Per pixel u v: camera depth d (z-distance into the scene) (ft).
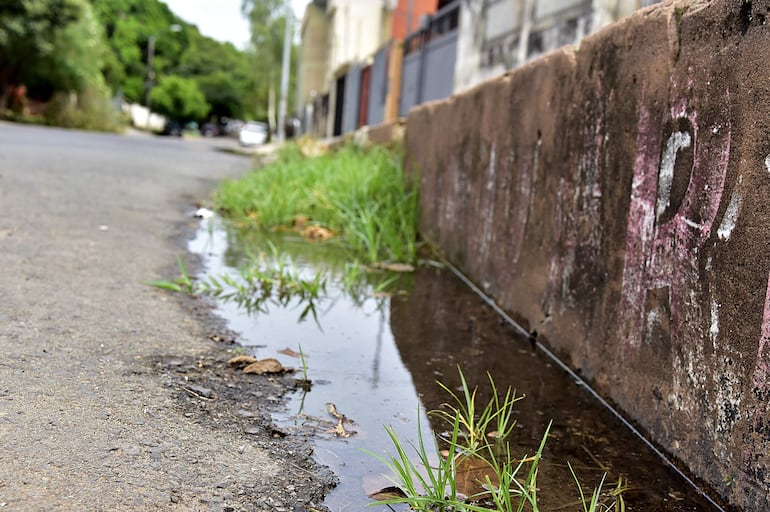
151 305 9.31
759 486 4.76
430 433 6.34
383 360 8.38
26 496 4.39
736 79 5.20
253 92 249.14
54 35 96.43
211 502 4.70
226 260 13.24
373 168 19.63
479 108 13.15
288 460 5.51
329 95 77.46
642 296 6.65
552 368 8.52
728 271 5.19
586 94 8.21
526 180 10.30
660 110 6.41
